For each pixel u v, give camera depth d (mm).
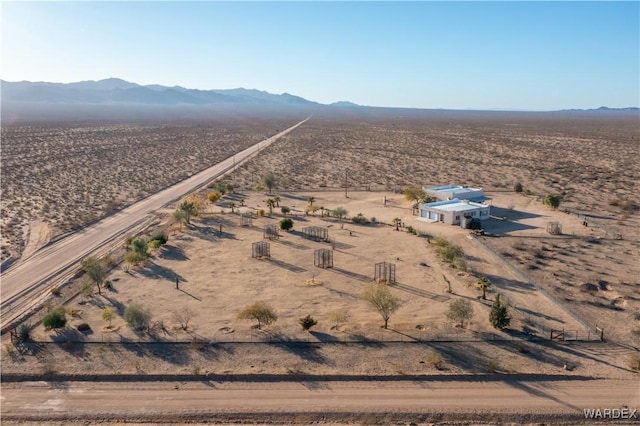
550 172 141625
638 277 59719
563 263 64875
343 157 176125
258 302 51000
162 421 34250
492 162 162250
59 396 37250
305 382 38625
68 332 46719
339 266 64125
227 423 34031
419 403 35719
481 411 34781
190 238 76938
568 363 40844
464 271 61781
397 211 94438
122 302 53406
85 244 75000
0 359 42312
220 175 138375
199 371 40000
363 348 43438
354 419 34188
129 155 175375
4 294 56781
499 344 43969
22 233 80562
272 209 95500
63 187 117562
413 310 50906
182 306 52281
